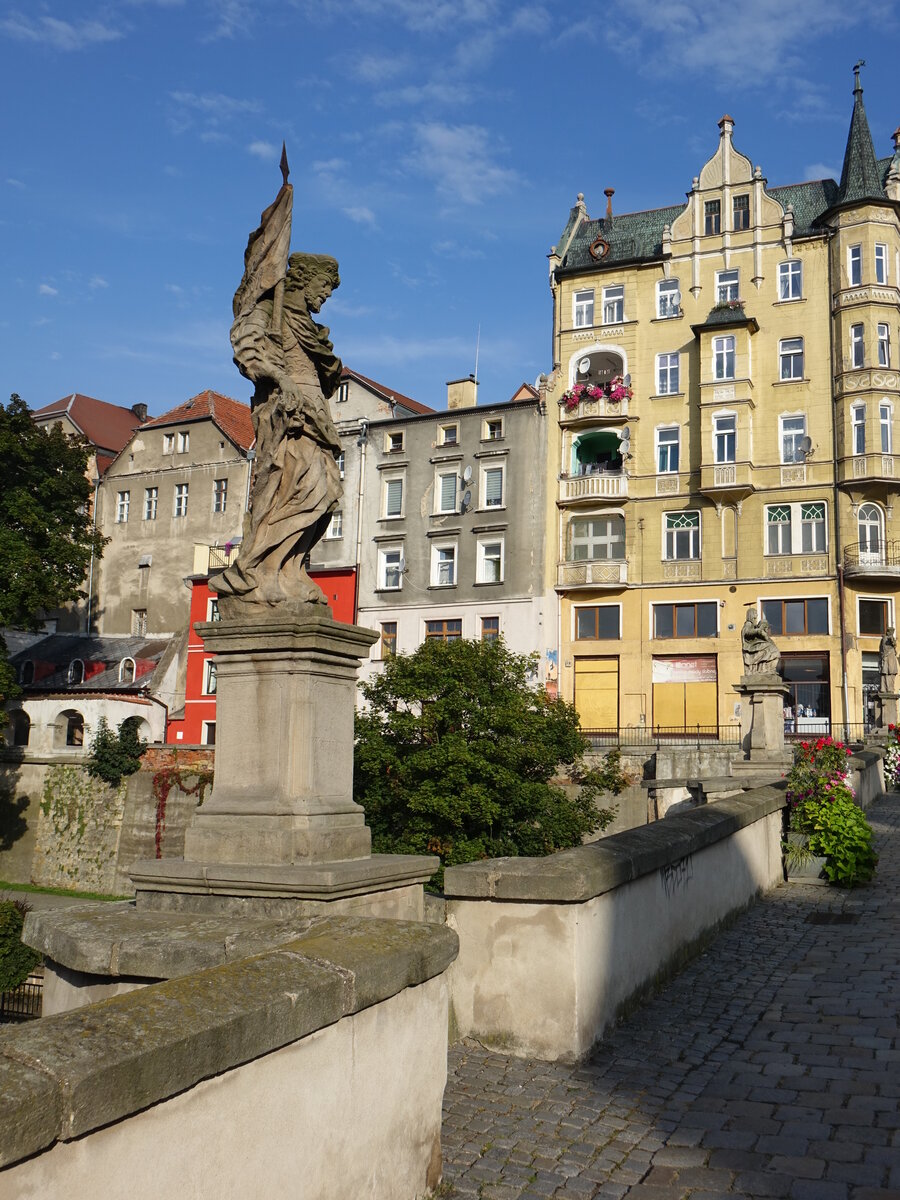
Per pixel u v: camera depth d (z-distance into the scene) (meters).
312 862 5.80
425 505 47.53
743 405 42.97
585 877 6.04
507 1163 4.61
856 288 42.06
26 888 37.19
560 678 44.09
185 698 46.00
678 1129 5.03
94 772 37.00
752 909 10.80
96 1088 2.44
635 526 44.25
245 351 6.57
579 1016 5.97
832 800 12.75
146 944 4.68
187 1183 2.77
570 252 48.56
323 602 6.39
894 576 39.84
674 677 42.69
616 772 32.34
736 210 45.16
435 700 25.97
